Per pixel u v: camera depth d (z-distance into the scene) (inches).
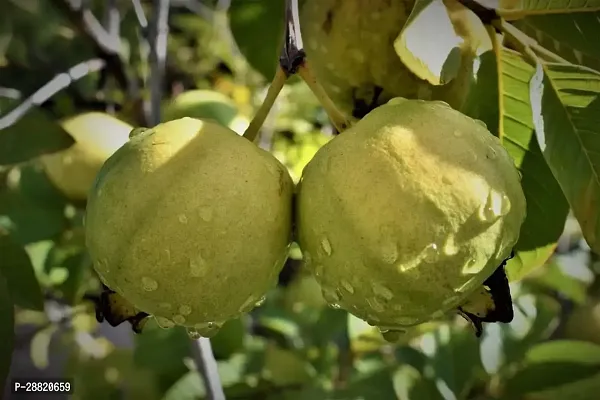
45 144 14.2
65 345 24.5
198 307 9.5
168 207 9.2
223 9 29.6
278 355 20.6
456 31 12.4
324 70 13.2
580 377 17.3
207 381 15.1
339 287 9.4
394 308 9.3
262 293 10.0
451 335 18.8
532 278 24.1
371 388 18.3
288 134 28.5
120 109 24.3
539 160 13.3
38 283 14.9
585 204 12.1
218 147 9.6
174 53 33.8
